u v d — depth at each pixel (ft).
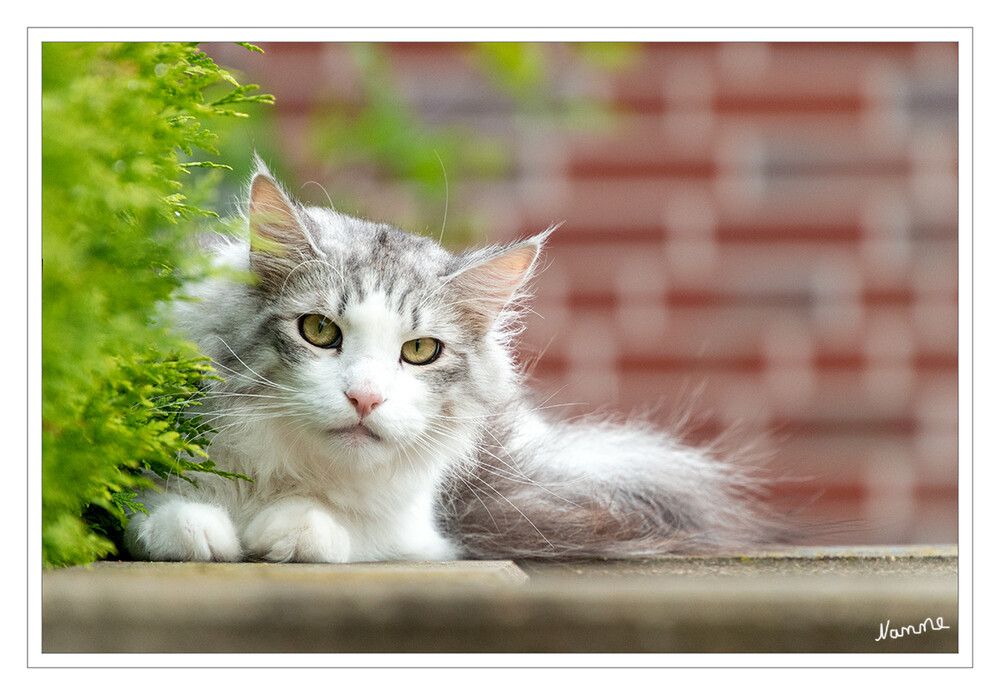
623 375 20.16
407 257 9.65
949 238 20.47
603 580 6.77
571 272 20.20
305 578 6.21
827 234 20.40
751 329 20.35
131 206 6.33
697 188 20.29
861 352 20.40
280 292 8.95
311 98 18.61
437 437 9.49
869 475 20.21
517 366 11.10
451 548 10.03
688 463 11.98
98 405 6.58
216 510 7.95
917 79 20.52
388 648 5.85
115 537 7.93
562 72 18.04
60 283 5.91
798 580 6.70
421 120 14.97
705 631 5.96
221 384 8.63
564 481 11.02
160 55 6.77
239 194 10.65
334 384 8.73
